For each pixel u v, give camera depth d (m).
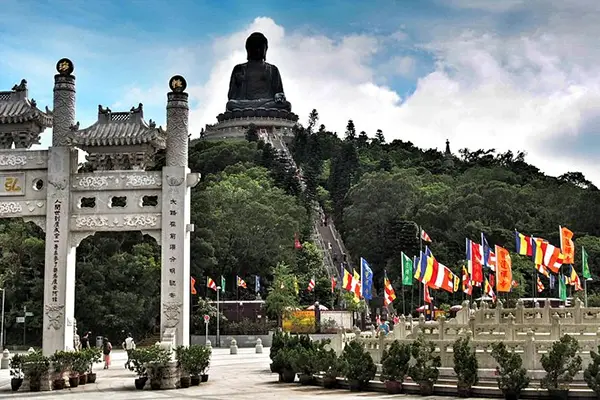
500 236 142.62
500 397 37.66
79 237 46.38
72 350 44.75
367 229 158.12
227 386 44.03
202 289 118.12
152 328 103.94
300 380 45.28
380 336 46.34
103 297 97.50
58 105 46.81
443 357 43.22
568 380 37.59
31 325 99.12
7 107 47.34
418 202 163.00
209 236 116.31
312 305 116.50
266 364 62.72
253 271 132.38
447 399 37.47
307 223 156.12
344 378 43.22
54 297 45.44
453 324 50.16
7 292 99.31
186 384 43.34
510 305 93.44
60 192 46.09
